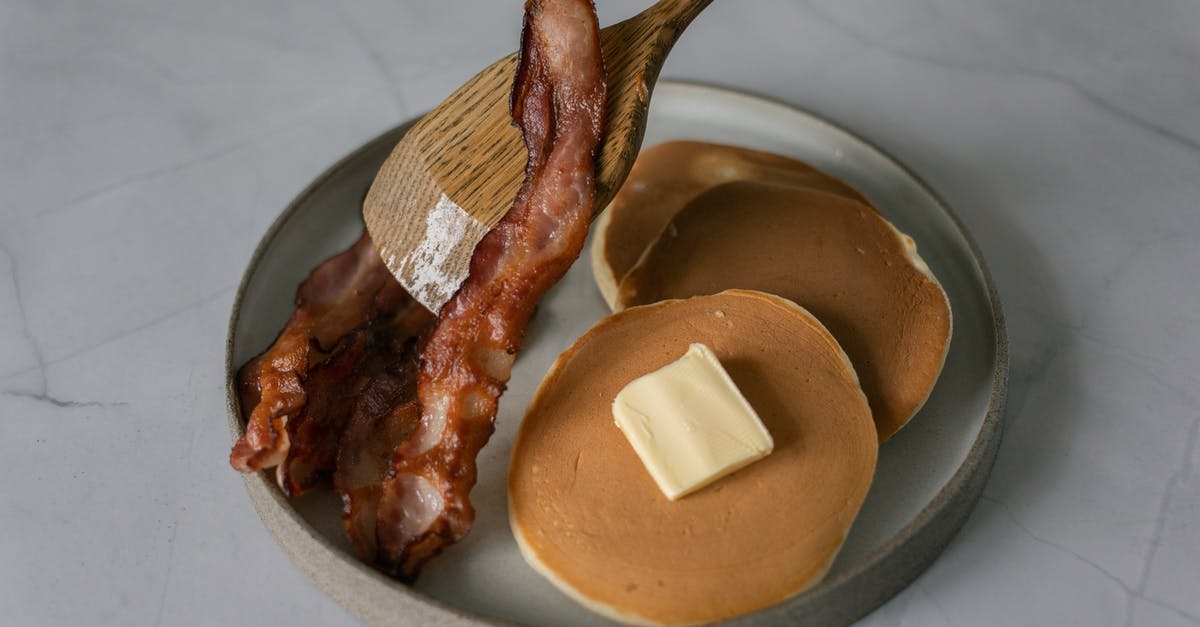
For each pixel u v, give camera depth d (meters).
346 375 0.53
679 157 0.60
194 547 0.52
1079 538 0.52
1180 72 0.69
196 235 0.63
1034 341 0.57
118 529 0.53
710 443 0.48
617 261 0.56
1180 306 0.59
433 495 0.49
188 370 0.58
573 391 0.51
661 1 0.54
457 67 0.70
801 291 0.54
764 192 0.57
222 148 0.67
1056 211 0.62
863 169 0.61
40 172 0.65
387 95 0.69
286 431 0.50
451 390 0.49
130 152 0.66
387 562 0.48
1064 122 0.66
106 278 0.61
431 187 0.54
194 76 0.70
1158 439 0.54
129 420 0.56
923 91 0.68
